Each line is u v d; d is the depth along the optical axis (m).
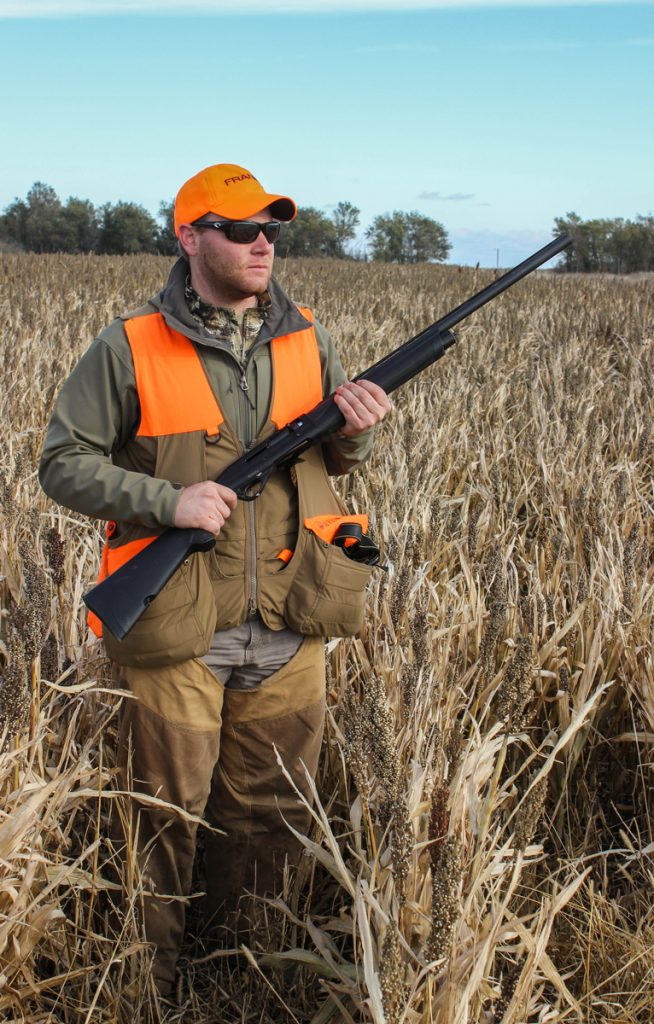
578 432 6.93
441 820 2.13
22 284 17.14
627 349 11.36
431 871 2.21
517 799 3.32
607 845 3.49
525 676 2.43
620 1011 2.65
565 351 10.73
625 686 3.79
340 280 22.55
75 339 9.75
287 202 2.61
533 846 2.61
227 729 2.92
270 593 2.72
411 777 2.48
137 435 2.64
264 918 2.97
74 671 3.17
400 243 72.50
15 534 4.07
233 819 2.98
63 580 3.34
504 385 8.41
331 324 11.99
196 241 2.60
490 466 6.45
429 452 6.29
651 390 8.59
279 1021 2.81
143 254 32.69
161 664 2.60
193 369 2.61
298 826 2.97
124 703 2.76
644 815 3.57
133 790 2.76
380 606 3.91
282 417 2.71
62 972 2.70
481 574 4.73
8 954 2.49
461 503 5.98
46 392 7.15
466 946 2.22
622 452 6.87
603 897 2.98
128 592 2.50
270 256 2.62
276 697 2.84
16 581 3.81
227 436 2.63
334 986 2.48
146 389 2.59
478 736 2.67
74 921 2.96
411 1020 2.04
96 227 77.94
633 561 4.25
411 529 4.22
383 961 1.88
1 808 2.53
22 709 2.51
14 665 2.45
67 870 2.53
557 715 3.81
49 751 3.10
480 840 2.30
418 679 2.77
